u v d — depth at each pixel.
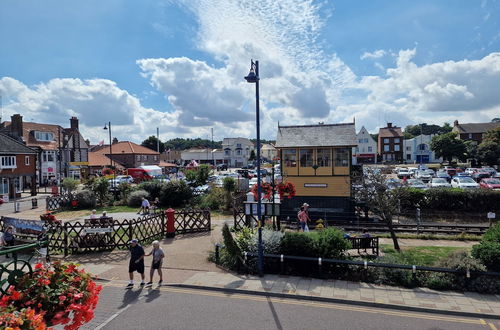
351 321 8.11
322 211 22.30
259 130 11.41
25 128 53.00
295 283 10.52
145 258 13.59
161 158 108.25
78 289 4.69
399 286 10.22
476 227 18.89
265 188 16.91
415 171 53.25
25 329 3.66
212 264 12.59
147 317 8.41
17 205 29.92
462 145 65.62
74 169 56.59
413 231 19.22
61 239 14.85
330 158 22.69
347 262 10.62
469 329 7.68
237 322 8.10
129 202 29.08
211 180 41.53
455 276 10.03
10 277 4.67
